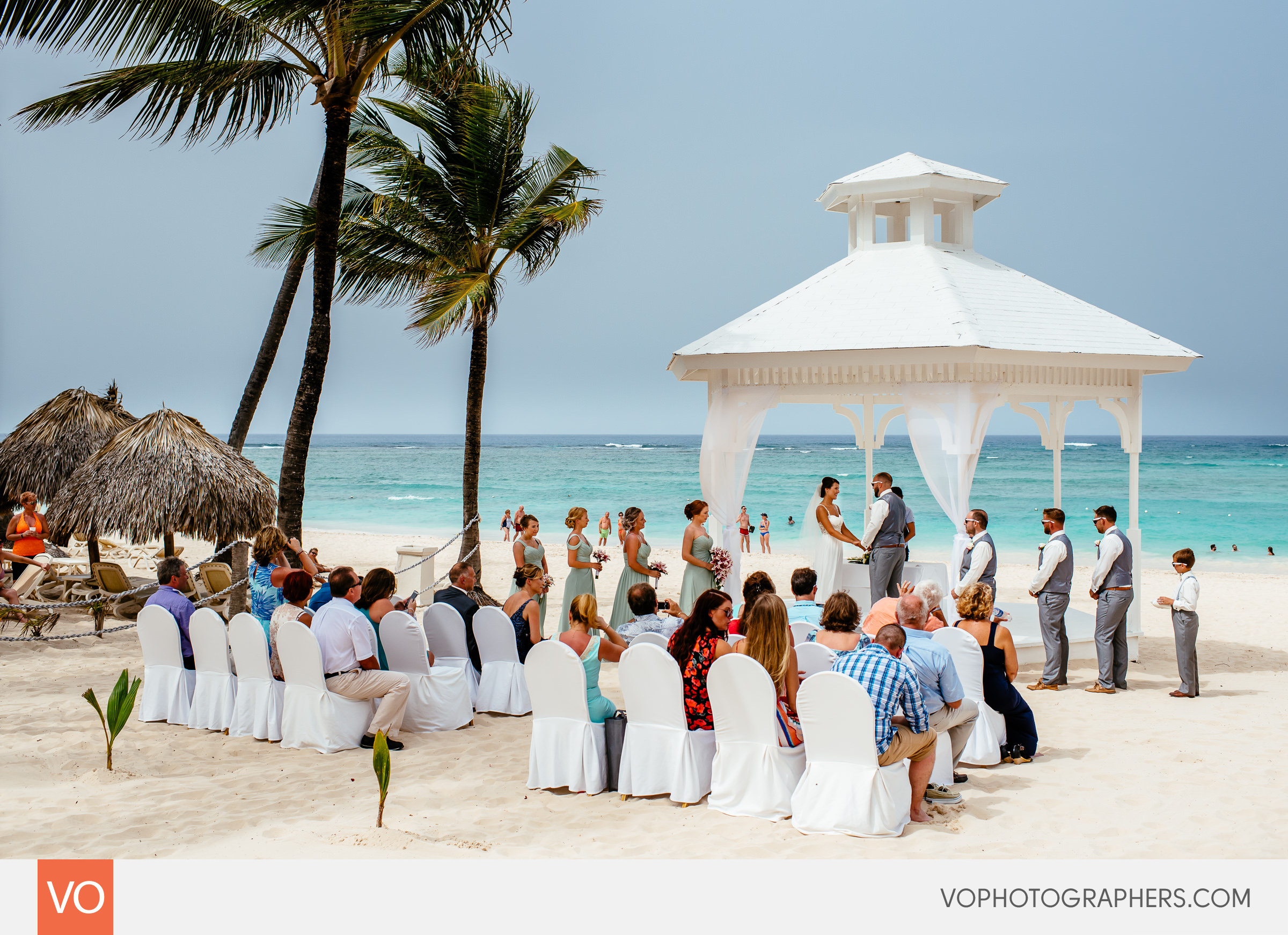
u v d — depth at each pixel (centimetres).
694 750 539
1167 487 5162
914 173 1061
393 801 536
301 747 642
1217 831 490
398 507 4791
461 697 709
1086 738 675
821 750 491
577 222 1212
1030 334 903
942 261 1031
